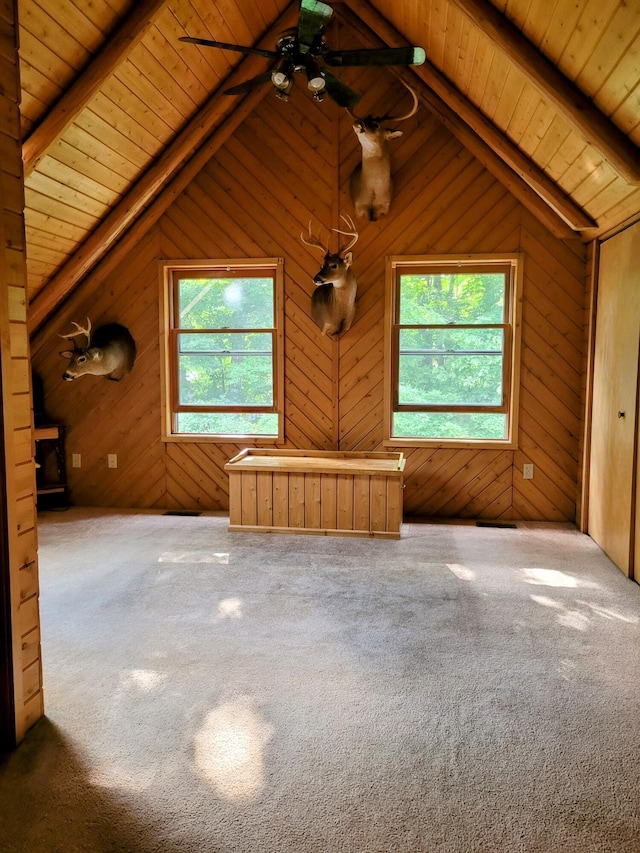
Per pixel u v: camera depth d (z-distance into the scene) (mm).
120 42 2912
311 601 2932
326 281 3812
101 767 1723
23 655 1847
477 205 4273
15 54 1792
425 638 2537
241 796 1611
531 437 4402
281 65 2727
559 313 4273
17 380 1814
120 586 3137
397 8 3613
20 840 1464
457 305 4449
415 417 4598
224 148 4480
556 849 1442
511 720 1957
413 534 4082
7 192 1756
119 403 4809
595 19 2297
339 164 4379
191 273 4688
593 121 2701
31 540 1893
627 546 3287
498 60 3078
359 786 1650
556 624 2672
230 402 4766
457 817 1540
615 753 1794
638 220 3184
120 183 3869
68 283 4234
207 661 2342
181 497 4832
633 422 3223
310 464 4105
